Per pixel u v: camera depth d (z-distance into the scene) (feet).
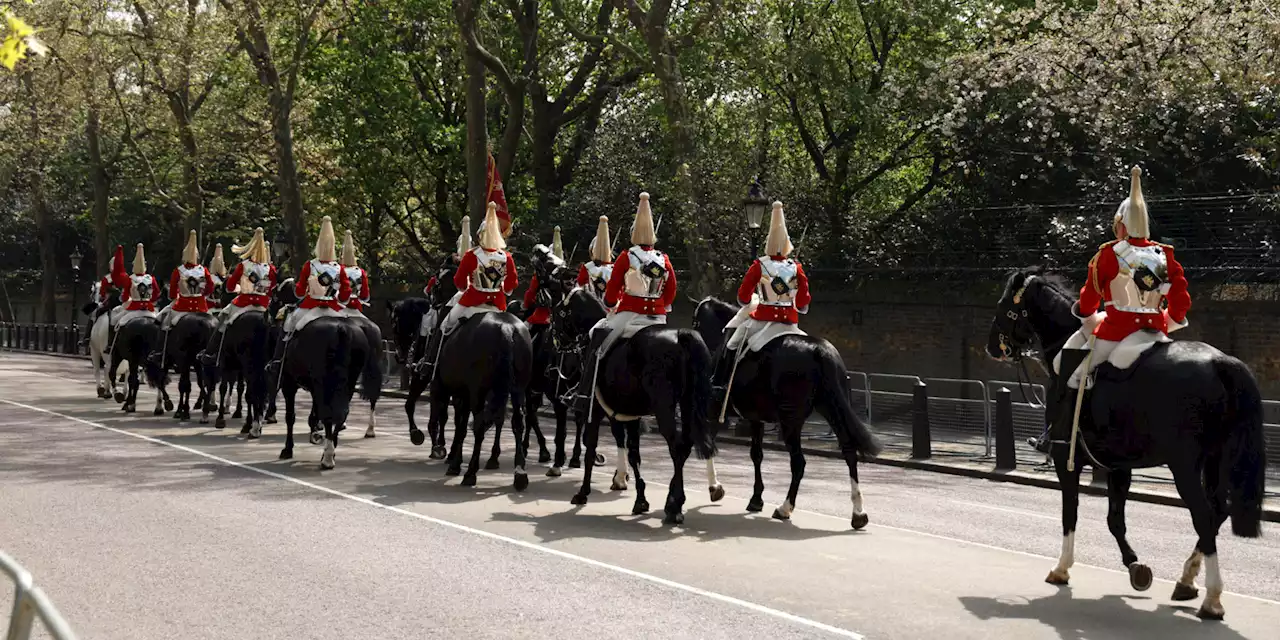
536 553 31.53
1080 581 29.43
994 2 91.56
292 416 51.21
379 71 116.98
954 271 81.05
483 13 101.91
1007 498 47.83
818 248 91.15
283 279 59.98
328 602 26.00
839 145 95.96
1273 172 66.08
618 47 88.12
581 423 49.83
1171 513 44.45
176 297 70.08
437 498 40.91
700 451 35.65
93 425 65.82
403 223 137.08
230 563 29.89
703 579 28.63
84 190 184.85
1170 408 25.45
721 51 84.94
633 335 37.58
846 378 36.68
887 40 95.50
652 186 100.94
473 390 43.55
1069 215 75.15
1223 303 66.28
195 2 114.52
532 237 108.88
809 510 40.78
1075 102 77.00
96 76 117.70
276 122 110.83
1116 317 27.37
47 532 33.86
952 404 64.28
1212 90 73.31
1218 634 24.25
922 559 31.58
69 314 200.44
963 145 83.41
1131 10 77.61
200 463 49.60
